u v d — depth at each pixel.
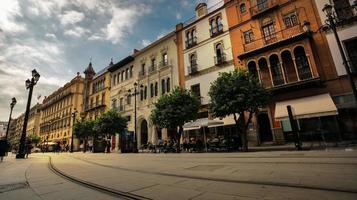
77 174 7.29
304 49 16.19
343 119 14.54
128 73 35.44
